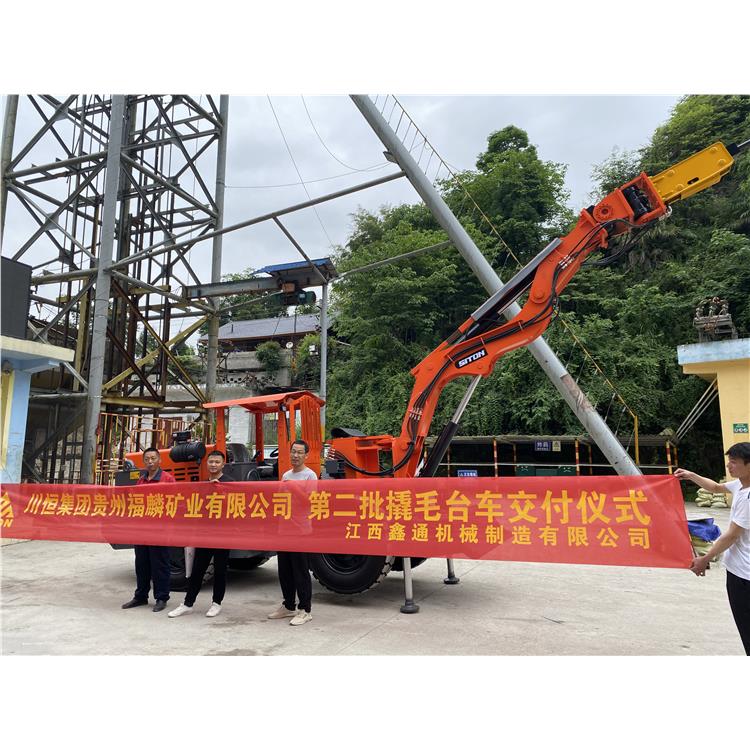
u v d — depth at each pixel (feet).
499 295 20.01
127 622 16.87
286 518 17.29
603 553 14.15
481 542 15.43
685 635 15.30
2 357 30.89
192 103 51.93
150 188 50.75
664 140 76.23
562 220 78.89
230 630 16.05
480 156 90.12
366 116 30.14
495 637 15.19
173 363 52.21
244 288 44.09
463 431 65.77
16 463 31.78
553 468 58.39
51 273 43.21
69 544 31.12
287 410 21.26
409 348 73.41
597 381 59.72
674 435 57.72
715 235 65.57
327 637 15.29
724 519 40.37
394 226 88.74
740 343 46.65
